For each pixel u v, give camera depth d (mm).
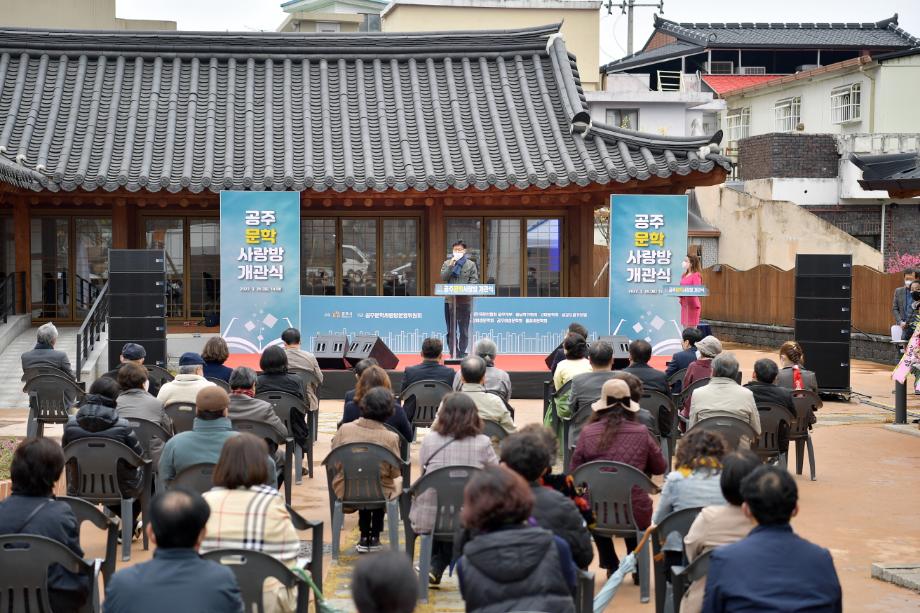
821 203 31125
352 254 17812
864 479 9852
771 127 36656
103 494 7004
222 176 15922
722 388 8078
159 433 7672
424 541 6156
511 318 15555
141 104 17609
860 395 15367
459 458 6289
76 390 10000
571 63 18938
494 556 3658
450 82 18312
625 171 15867
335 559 7062
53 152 16328
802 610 3746
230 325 15188
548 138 17047
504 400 9273
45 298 17719
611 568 6660
